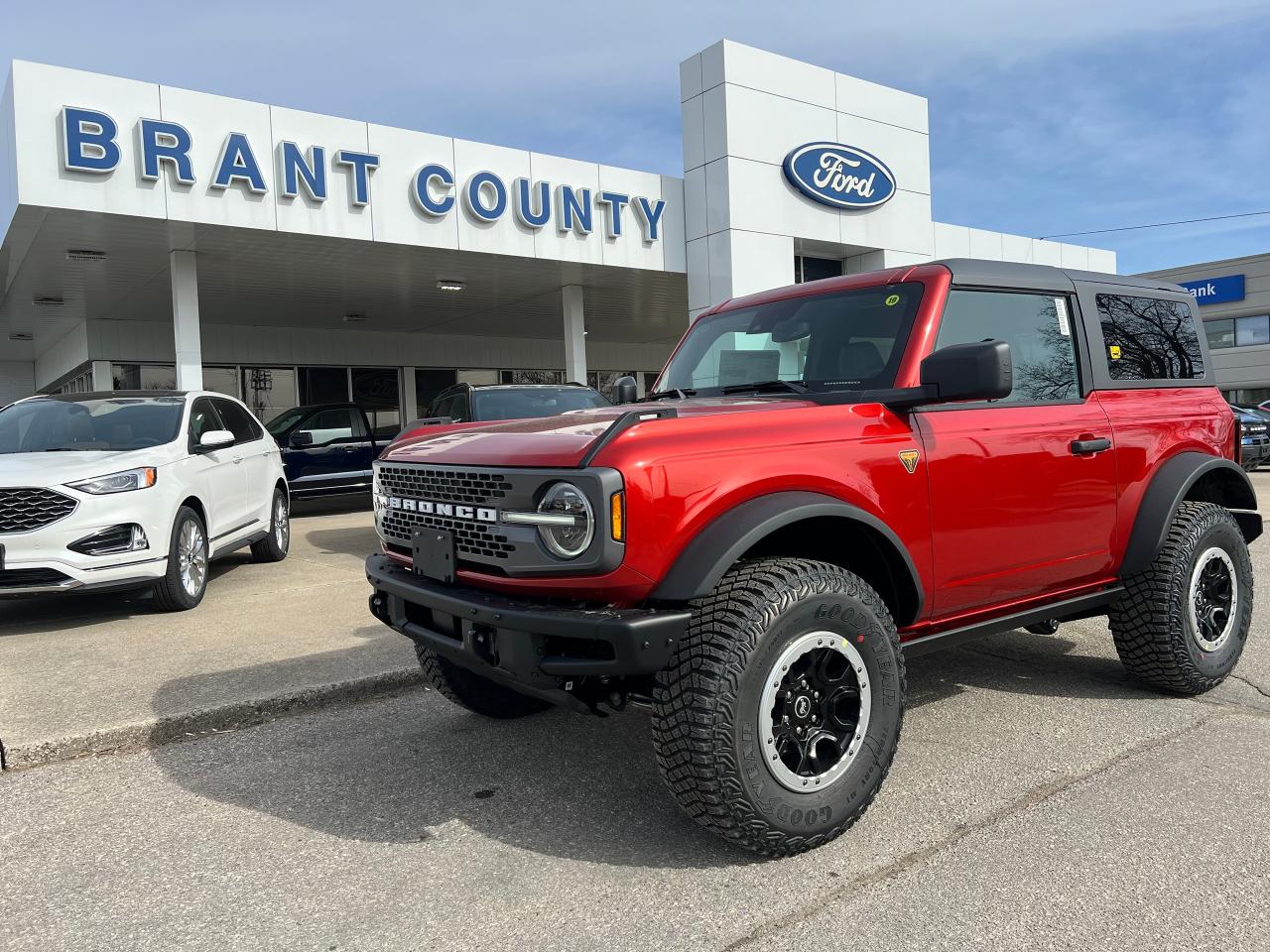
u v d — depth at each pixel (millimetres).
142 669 4809
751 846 2662
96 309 16859
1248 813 2951
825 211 15922
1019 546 3438
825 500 2799
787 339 3666
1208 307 36656
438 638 3010
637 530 2518
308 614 6145
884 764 2883
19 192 9578
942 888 2545
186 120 10477
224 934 2400
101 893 2635
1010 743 3650
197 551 6605
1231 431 4406
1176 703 4102
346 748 3811
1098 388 3893
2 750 3662
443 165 12414
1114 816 2957
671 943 2309
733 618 2588
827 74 15930
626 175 14453
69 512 5699
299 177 11258
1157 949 2225
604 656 2580
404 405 21938
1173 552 3943
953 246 18125
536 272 14719
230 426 7941
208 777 3525
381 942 2348
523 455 2705
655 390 4156
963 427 3266
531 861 2775
